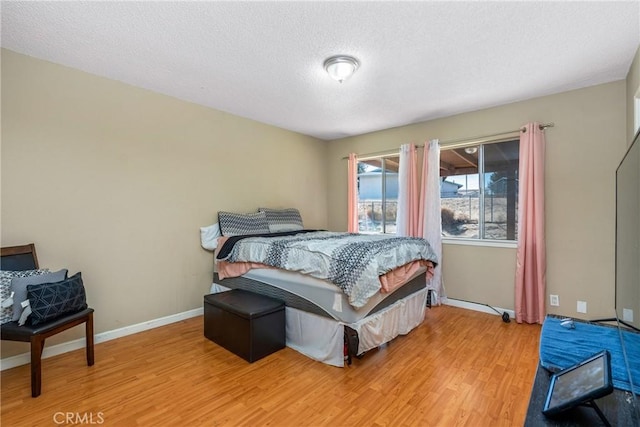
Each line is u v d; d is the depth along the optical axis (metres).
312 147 4.84
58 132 2.41
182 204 3.22
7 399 1.79
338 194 4.99
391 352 2.41
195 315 3.32
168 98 3.09
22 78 2.25
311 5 1.72
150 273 2.96
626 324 1.20
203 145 3.40
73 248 2.49
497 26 1.91
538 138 3.02
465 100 3.20
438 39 2.06
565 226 2.96
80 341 2.49
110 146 2.69
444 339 2.66
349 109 3.50
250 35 2.02
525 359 2.28
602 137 2.78
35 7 1.73
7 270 2.04
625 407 0.85
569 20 1.85
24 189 2.26
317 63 2.40
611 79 2.69
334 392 1.87
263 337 2.33
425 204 3.79
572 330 1.34
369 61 2.36
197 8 1.75
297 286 2.48
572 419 0.82
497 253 3.38
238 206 3.77
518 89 2.91
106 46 2.16
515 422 1.59
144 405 1.74
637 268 1.04
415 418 1.63
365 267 2.14
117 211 2.74
